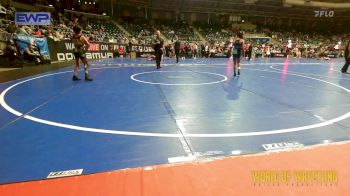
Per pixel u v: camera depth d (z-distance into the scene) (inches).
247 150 119.3
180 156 112.8
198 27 1615.4
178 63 689.6
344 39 1692.9
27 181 92.9
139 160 109.0
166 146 123.9
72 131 144.1
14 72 396.2
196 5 1590.8
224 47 1082.7
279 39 1652.3
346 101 228.5
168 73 439.8
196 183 91.0
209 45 1079.6
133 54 934.4
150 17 1574.8
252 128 151.5
